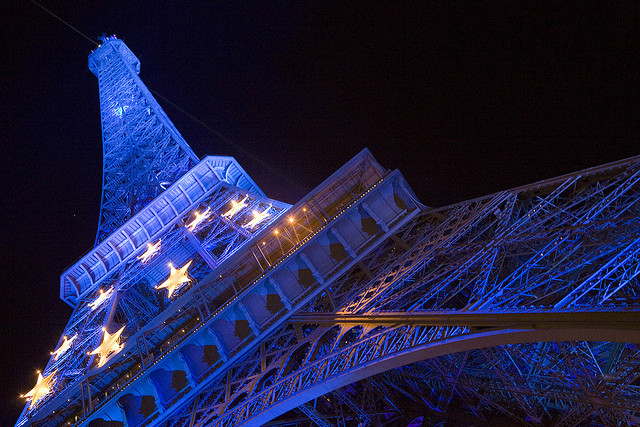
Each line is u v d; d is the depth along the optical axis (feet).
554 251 78.48
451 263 90.22
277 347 111.24
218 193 196.75
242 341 112.37
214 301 128.06
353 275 119.75
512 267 87.51
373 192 120.88
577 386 65.05
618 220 64.90
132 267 181.27
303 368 88.63
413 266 96.53
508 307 63.87
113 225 209.15
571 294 55.77
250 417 84.89
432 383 109.60
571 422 75.56
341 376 76.79
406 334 73.82
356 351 80.94
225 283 126.00
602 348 75.87
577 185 85.46
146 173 226.17
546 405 84.48
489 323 60.13
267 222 168.66
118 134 259.80
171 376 113.29
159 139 250.78
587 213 70.74
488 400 91.71
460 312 68.03
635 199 72.43
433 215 118.73
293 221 127.85
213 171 198.80
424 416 107.86
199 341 113.60
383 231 120.57
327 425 111.86
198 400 108.88
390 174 121.39
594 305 52.44
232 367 110.22
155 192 216.13
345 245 118.11
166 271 180.14
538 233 75.31
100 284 179.73
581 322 48.83
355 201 120.67
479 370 93.45
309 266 115.85
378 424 109.91
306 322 107.96
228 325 114.93
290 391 84.74
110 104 277.64
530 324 54.19
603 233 67.36
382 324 82.94
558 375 67.41
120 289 171.22
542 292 67.15
